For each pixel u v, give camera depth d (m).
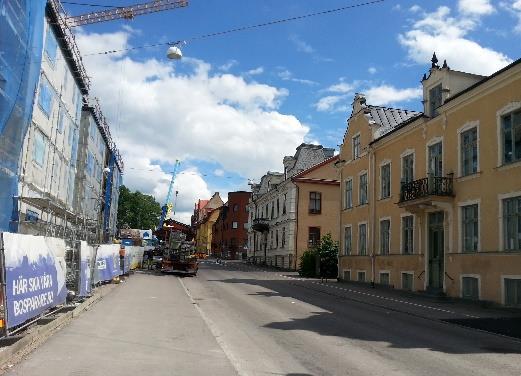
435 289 21.22
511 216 17.06
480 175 18.69
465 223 19.61
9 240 7.46
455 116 20.61
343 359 8.34
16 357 7.31
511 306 16.41
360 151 30.53
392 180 26.00
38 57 14.82
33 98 14.63
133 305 14.91
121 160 53.50
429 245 22.20
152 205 77.62
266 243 59.19
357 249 29.88
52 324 9.79
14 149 13.53
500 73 17.53
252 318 13.24
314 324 12.51
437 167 22.05
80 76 24.42
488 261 17.80
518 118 17.06
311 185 49.41
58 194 22.16
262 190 64.19
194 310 14.45
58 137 21.69
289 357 8.34
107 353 8.07
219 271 40.44
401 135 25.20
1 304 7.30
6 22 12.38
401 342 10.24
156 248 41.56
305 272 37.88
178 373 6.94
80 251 13.77
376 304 18.28
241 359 8.02
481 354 9.17
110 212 45.03
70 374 6.64
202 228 116.56
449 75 21.66
